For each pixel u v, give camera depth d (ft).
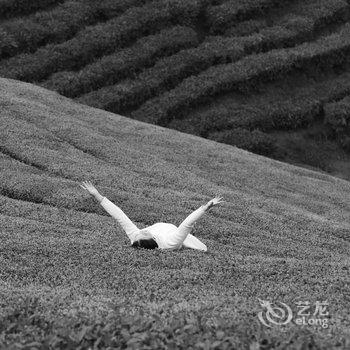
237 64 108.78
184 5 113.91
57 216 57.82
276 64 109.70
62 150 75.56
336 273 46.01
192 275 43.37
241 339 30.89
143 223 59.77
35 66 102.58
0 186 63.26
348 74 116.98
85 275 42.93
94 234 53.88
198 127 100.78
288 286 42.19
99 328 31.94
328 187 85.61
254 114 104.47
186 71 106.63
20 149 72.74
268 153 100.89
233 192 73.72
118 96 100.42
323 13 120.47
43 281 41.81
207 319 34.22
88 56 105.70
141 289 40.68
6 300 36.94
